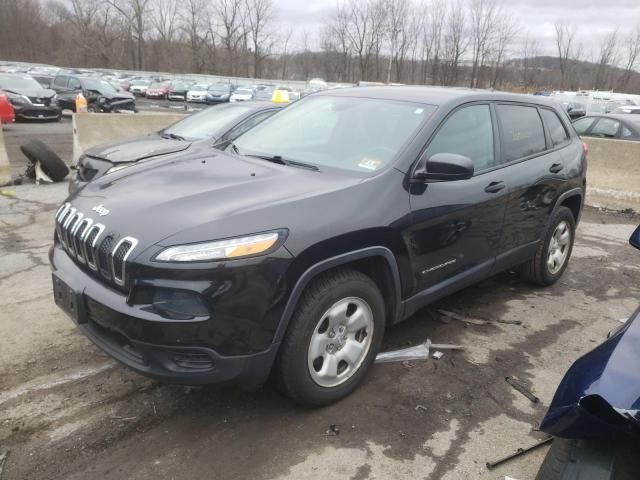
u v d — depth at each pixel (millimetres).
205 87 39125
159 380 2541
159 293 2451
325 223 2758
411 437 2855
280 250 2574
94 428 2838
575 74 62969
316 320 2799
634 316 2172
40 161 8805
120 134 10578
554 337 4078
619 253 6441
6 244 5730
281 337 2672
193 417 2951
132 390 3176
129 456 2645
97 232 2689
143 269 2445
